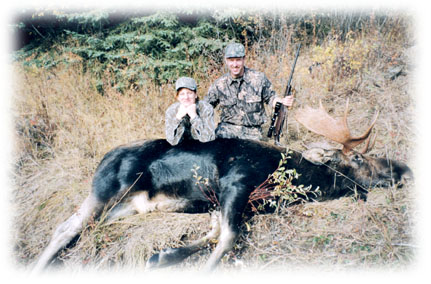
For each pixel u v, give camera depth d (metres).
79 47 7.28
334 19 8.00
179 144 3.80
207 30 6.83
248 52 6.68
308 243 3.28
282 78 6.09
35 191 4.44
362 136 3.66
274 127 4.36
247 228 3.43
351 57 6.09
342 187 3.76
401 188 3.72
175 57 6.56
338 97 5.73
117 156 3.81
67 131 5.42
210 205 3.73
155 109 5.71
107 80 6.68
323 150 3.66
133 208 3.78
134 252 3.34
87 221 3.55
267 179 3.44
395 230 3.23
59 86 6.73
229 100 4.46
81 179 4.53
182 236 3.52
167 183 3.69
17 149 5.05
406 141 4.48
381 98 5.42
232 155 3.60
